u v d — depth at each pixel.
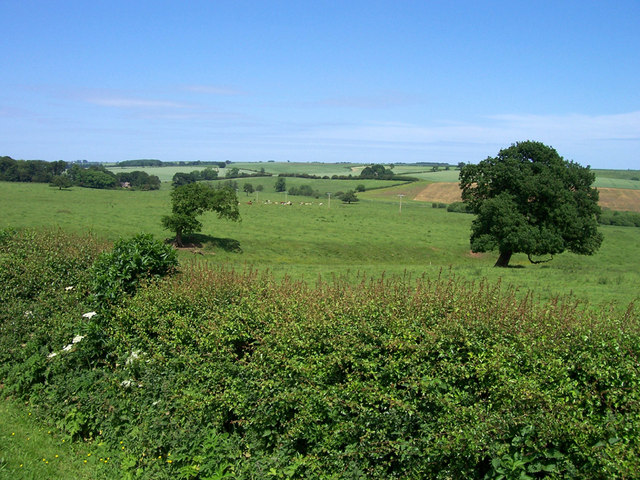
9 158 135.25
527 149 41.53
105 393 8.46
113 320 9.70
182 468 6.68
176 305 9.22
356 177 191.38
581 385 5.74
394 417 5.83
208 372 7.55
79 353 9.48
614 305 11.78
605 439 4.90
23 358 10.18
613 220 87.56
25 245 15.90
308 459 6.29
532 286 19.34
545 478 4.96
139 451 7.39
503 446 5.12
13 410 9.17
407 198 135.25
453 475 5.43
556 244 38.31
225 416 7.20
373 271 27.08
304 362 6.80
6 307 11.96
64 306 11.40
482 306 7.38
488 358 5.94
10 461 7.22
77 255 14.26
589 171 41.62
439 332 6.36
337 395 6.27
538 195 39.16
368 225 77.69
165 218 50.44
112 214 68.75
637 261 53.59
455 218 90.50
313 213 90.19
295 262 51.62
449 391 5.86
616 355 5.92
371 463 6.10
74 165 134.50
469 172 42.66
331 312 7.52
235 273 12.04
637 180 149.50
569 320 6.84
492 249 40.03
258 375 6.96
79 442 8.13
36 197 84.31
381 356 6.47
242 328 7.92
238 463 6.65
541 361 5.82
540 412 5.08
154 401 7.80
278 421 6.80
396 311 7.20
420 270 27.28
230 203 52.81
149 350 8.75
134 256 10.91
